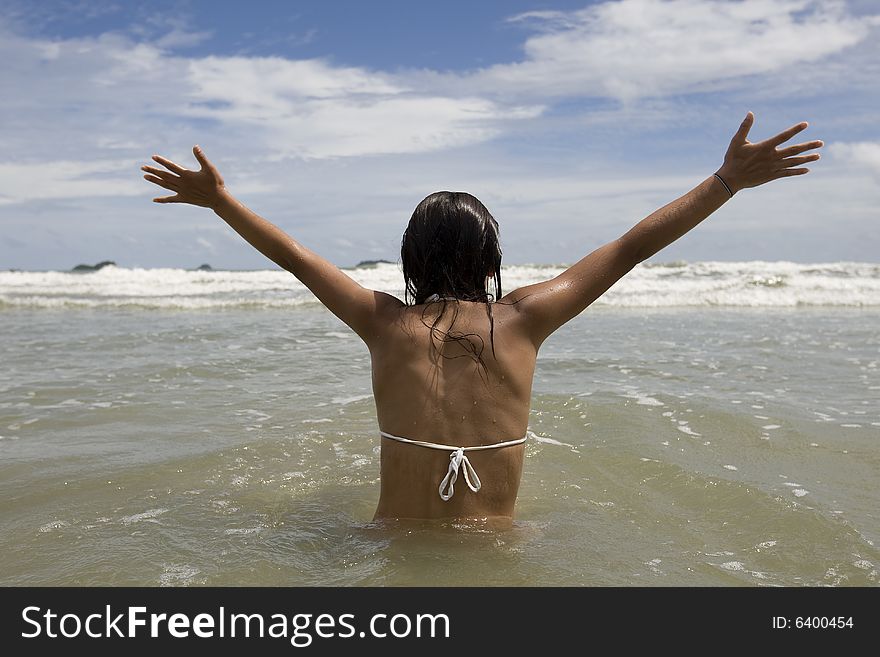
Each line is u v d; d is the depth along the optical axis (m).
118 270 20.59
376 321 2.58
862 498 3.33
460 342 2.49
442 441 2.46
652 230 2.53
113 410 5.20
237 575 2.45
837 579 2.48
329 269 2.65
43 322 11.29
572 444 4.21
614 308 14.33
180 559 2.59
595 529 2.87
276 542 2.74
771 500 3.19
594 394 5.54
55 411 5.18
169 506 3.22
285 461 3.95
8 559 2.64
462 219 2.55
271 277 20.17
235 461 3.93
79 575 2.48
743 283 17.45
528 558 2.48
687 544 2.76
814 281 17.53
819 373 6.50
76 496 3.37
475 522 2.48
